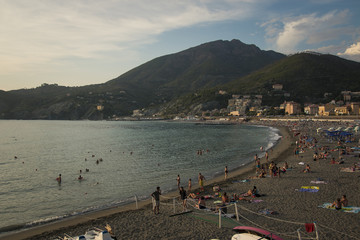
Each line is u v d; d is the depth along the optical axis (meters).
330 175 33.41
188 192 30.73
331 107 195.62
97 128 195.88
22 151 80.44
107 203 28.31
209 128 174.12
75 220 23.28
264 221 19.56
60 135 139.88
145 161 56.72
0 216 25.44
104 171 47.09
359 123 118.75
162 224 20.19
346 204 21.67
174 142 94.81
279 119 195.75
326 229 17.53
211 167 47.84
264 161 50.16
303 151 56.84
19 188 36.38
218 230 18.06
